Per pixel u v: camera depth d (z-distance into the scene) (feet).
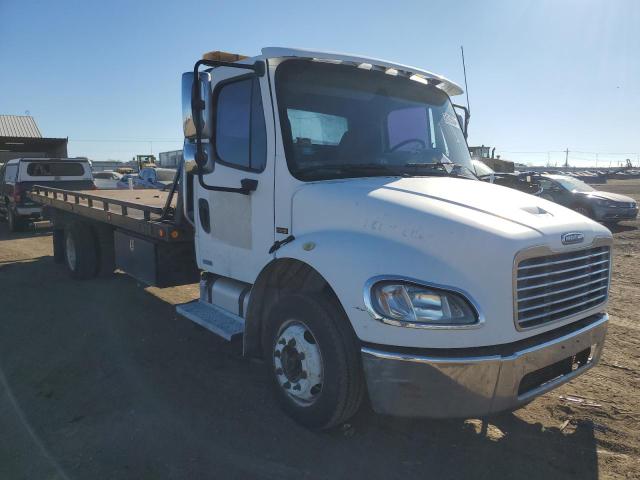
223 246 14.55
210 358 16.30
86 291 24.76
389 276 9.50
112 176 81.35
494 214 10.07
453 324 9.12
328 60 12.67
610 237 11.51
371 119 13.28
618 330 19.15
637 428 11.97
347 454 10.87
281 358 11.91
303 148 12.30
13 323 19.84
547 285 9.81
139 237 20.18
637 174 226.99
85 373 15.19
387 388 9.54
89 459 10.82
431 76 14.48
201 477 10.13
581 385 14.38
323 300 10.87
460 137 15.39
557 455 10.87
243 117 13.29
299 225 11.84
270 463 10.57
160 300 23.25
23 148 82.74
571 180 53.36
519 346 9.61
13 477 10.28
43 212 33.12
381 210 10.38
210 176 14.65
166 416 12.54
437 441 11.40
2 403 13.42
